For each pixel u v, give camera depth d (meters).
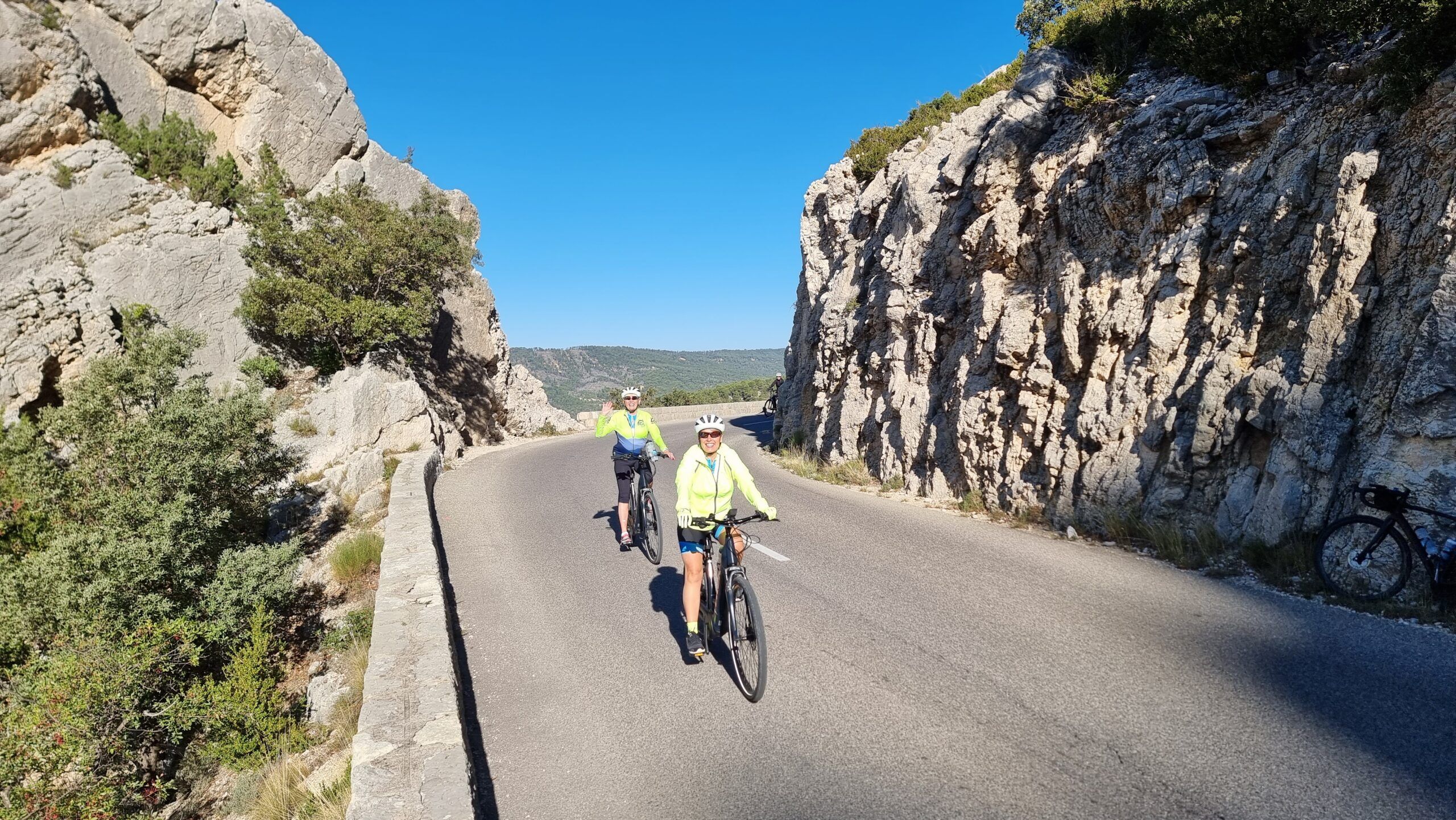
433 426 21.48
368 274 23.97
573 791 3.99
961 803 3.54
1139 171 10.20
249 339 22.75
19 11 22.06
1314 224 7.98
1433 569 5.66
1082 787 3.60
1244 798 3.41
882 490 13.53
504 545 10.04
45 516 12.38
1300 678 4.60
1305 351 7.39
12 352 17.73
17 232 20.72
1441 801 3.27
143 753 8.02
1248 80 9.52
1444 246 6.59
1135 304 9.66
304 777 5.12
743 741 4.36
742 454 23.11
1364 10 7.97
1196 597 6.34
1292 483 7.11
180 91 27.58
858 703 4.71
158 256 21.56
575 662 5.83
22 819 6.97
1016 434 10.87
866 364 16.70
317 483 15.49
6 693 8.97
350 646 7.87
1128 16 12.62
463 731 4.34
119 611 9.47
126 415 13.02
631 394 9.07
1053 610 6.20
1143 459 8.84
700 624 5.76
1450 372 6.14
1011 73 18.67
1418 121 7.25
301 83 29.66
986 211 13.38
